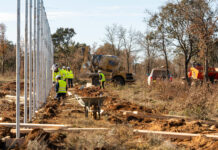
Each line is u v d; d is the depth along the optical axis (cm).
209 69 4312
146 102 2819
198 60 5316
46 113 1978
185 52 4800
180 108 2323
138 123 1814
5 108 2153
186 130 1606
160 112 2311
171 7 4538
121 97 3198
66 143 1213
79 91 3831
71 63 6631
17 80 1241
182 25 4597
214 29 3762
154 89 3488
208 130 1647
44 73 2836
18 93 1245
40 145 1087
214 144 1255
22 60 7162
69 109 2250
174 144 1280
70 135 1289
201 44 3834
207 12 3781
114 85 4731
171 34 4872
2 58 8406
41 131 1203
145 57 8394
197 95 2377
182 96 2734
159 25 4916
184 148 1241
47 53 3497
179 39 4772
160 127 1667
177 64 8062
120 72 4962
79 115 1997
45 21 3042
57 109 2270
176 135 1445
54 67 3294
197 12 3788
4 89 3859
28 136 1183
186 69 4800
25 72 1589
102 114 2027
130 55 10162
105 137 1284
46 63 3278
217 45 4159
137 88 4122
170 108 2414
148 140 1316
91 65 5247
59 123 1670
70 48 8475
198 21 3772
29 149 1059
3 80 6319
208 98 2483
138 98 3092
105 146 1162
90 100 1828
